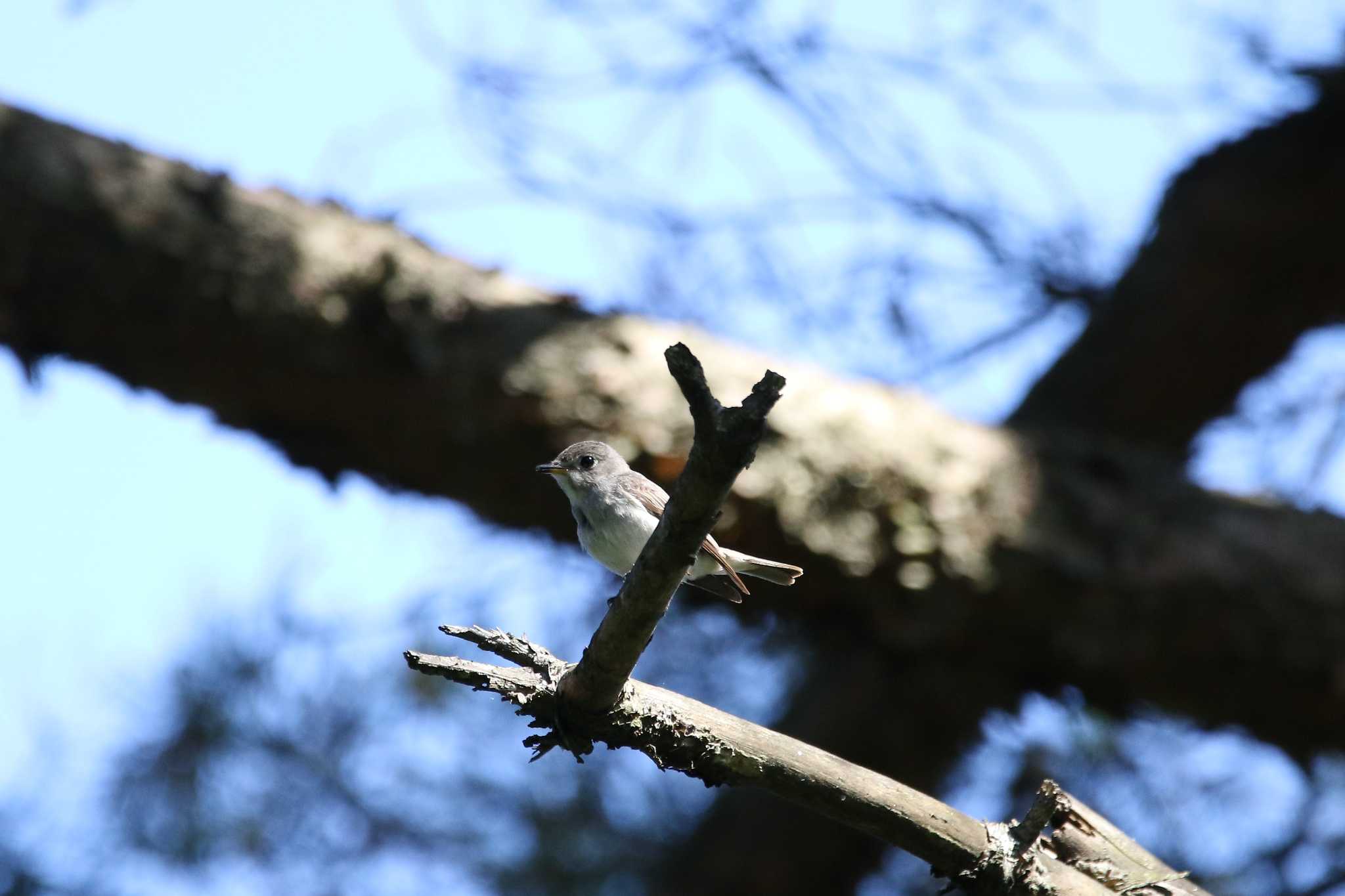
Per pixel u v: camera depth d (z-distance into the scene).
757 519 11.13
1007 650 11.98
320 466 11.66
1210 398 14.05
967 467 11.66
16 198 10.51
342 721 12.16
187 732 11.75
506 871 12.16
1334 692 11.66
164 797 11.56
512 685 5.24
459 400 11.13
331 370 11.09
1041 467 11.96
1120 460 12.29
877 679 12.77
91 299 10.76
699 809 13.00
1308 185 13.17
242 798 11.84
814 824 12.79
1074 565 11.53
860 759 12.80
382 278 11.06
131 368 11.24
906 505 11.41
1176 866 11.27
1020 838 5.67
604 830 12.64
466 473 11.53
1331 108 13.21
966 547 11.47
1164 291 13.59
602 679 5.12
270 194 11.41
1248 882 11.28
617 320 11.62
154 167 10.99
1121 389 13.83
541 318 11.41
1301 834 11.46
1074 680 12.09
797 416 11.36
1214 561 11.66
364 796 12.10
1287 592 11.71
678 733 5.39
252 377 11.19
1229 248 13.38
